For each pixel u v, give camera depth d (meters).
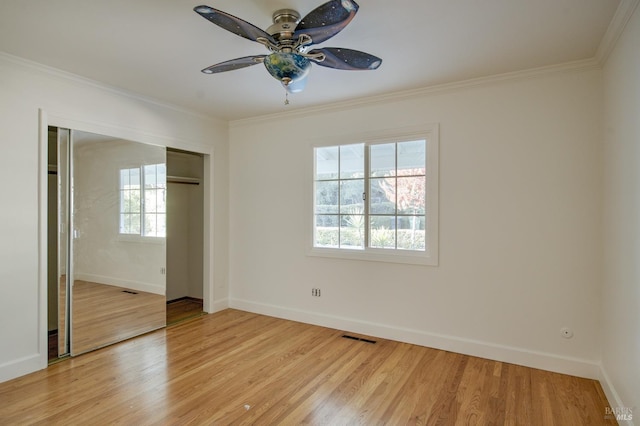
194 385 2.54
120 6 1.91
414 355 3.06
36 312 2.74
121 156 3.36
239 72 2.86
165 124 3.73
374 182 3.58
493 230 2.98
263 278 4.27
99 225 3.26
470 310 3.08
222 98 3.52
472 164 3.06
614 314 2.26
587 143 2.65
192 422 2.10
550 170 2.77
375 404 2.30
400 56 2.55
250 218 4.36
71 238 3.04
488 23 2.09
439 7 1.92
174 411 2.21
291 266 4.05
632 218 1.92
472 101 3.05
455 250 3.13
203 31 2.19
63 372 2.73
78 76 2.95
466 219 3.09
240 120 4.37
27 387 2.49
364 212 3.63
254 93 3.37
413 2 1.87
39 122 2.75
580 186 2.67
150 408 2.24
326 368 2.81
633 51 1.86
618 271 2.17
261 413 2.20
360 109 3.59
